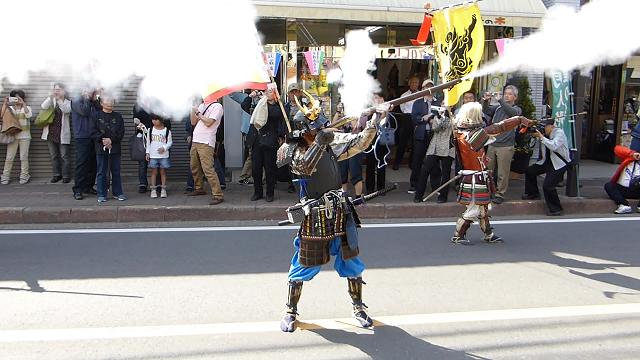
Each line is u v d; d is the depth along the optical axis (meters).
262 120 8.53
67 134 10.09
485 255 6.57
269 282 5.59
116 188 8.84
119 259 6.31
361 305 4.61
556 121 9.01
